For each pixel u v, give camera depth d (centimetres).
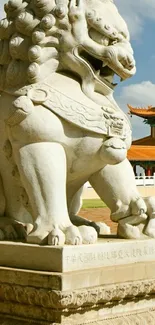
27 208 366
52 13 346
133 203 363
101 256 332
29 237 338
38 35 343
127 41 368
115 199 369
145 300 358
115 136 356
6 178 375
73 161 359
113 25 358
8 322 331
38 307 318
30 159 339
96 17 351
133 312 350
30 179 338
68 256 312
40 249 320
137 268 345
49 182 336
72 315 313
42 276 308
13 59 360
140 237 366
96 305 324
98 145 353
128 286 335
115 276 331
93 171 373
